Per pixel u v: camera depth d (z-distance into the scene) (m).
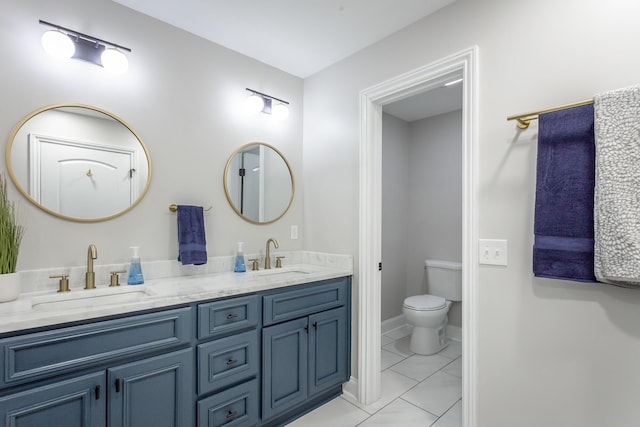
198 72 2.16
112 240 1.81
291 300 1.95
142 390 1.37
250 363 1.75
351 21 1.99
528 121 1.48
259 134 2.48
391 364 2.77
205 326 1.57
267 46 2.28
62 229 1.66
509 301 1.53
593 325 1.32
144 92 1.93
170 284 1.79
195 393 1.54
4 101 1.52
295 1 1.82
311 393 2.04
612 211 1.18
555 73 1.42
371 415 2.03
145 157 1.92
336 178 2.45
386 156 3.52
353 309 2.30
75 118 1.70
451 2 1.79
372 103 2.23
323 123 2.57
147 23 1.95
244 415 1.72
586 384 1.33
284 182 2.62
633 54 1.25
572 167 1.31
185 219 2.00
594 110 1.25
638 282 1.13
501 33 1.59
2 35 1.51
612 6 1.29
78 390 1.22
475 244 1.63
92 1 1.75
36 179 1.59
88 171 1.74
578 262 1.29
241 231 2.37
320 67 2.57
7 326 1.08
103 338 1.28
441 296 3.35
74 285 1.67
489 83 1.62
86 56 1.73
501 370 1.56
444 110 3.42
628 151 1.17
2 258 1.39
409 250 3.76
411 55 1.99
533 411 1.46
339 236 2.41
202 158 2.17
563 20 1.41
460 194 3.37
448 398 2.23
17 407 1.10
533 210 1.47
